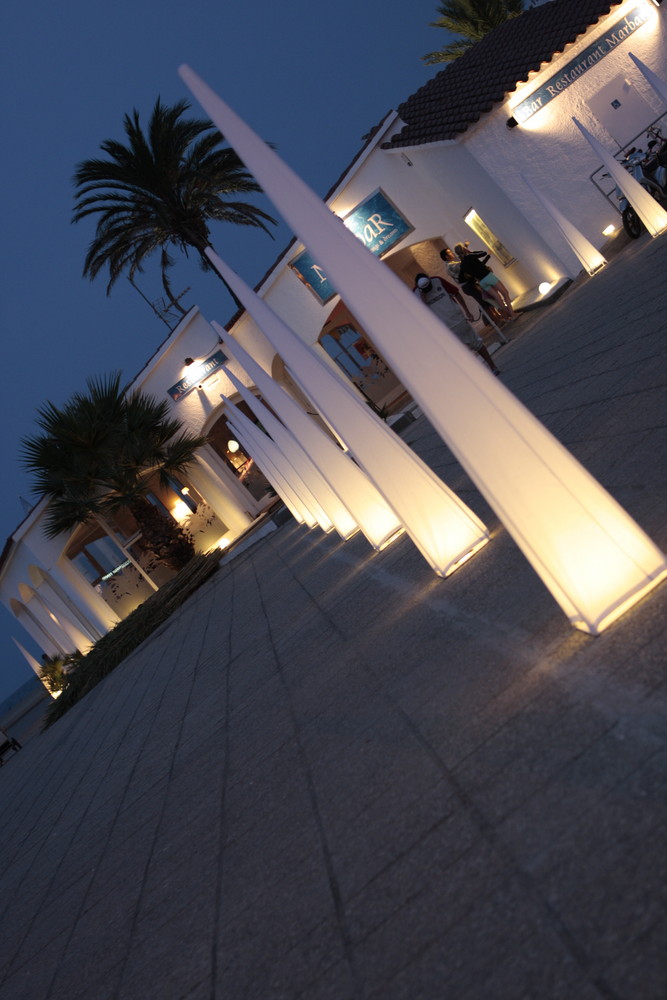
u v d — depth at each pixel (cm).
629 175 1672
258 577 1566
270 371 2852
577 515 383
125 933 459
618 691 324
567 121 2078
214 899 406
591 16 2044
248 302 704
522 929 240
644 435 589
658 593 376
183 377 2864
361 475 882
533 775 310
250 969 316
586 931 225
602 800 271
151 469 2902
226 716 745
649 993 195
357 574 864
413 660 510
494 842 288
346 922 302
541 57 2053
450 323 1505
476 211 2400
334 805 402
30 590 3391
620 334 973
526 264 2355
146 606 2292
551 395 976
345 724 494
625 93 2052
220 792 557
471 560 613
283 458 1473
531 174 2117
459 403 392
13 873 902
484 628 478
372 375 3042
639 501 486
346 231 417
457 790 336
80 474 2725
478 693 404
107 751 1130
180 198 3238
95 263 3266
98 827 761
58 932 566
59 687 3048
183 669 1228
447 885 282
